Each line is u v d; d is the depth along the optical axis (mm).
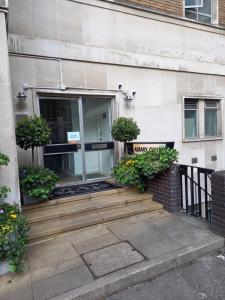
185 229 3584
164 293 2447
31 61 4641
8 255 2682
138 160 4605
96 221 3807
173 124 6406
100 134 5637
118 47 5512
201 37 6746
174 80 6367
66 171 5230
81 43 5102
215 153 7230
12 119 3006
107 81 5438
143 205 4422
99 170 5645
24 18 4559
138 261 2811
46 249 3201
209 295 2379
